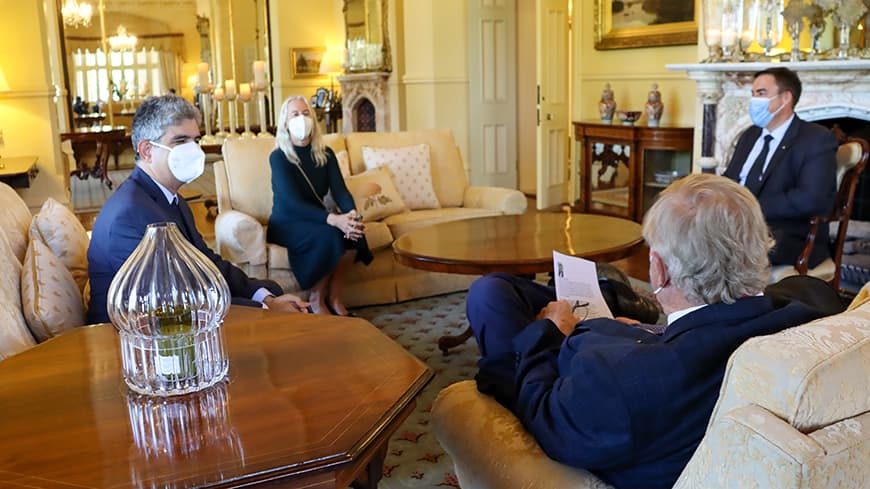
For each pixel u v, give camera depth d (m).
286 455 1.14
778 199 3.28
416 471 2.44
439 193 4.82
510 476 1.36
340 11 9.71
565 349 1.44
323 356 1.55
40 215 2.44
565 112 7.50
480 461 1.44
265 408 1.30
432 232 3.54
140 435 1.21
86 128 9.02
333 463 1.13
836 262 3.44
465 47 7.77
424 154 4.76
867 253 4.13
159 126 2.21
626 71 6.83
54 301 1.99
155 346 1.35
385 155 4.68
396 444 2.63
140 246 1.41
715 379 1.21
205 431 1.22
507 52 8.01
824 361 0.92
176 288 1.38
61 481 1.07
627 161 6.37
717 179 1.33
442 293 4.49
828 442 0.87
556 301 1.86
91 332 1.75
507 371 1.58
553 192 7.51
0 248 2.02
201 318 1.40
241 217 3.78
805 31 4.82
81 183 9.41
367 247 3.95
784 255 3.27
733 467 0.91
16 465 1.12
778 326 1.23
